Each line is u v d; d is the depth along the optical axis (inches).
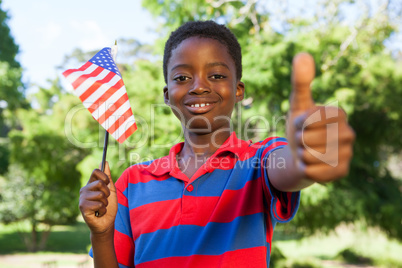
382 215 483.5
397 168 789.2
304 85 28.4
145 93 409.7
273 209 51.7
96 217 53.2
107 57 61.0
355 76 464.8
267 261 57.3
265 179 53.3
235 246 55.2
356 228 530.3
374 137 515.8
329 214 442.0
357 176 519.5
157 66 462.9
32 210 761.0
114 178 374.0
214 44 60.8
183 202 58.8
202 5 455.2
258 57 407.8
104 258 54.8
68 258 680.4
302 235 489.7
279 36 458.0
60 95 713.0
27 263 623.5
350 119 487.8
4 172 803.4
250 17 440.1
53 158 626.5
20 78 709.3
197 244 56.1
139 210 61.8
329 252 706.8
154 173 64.1
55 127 611.8
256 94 418.3
